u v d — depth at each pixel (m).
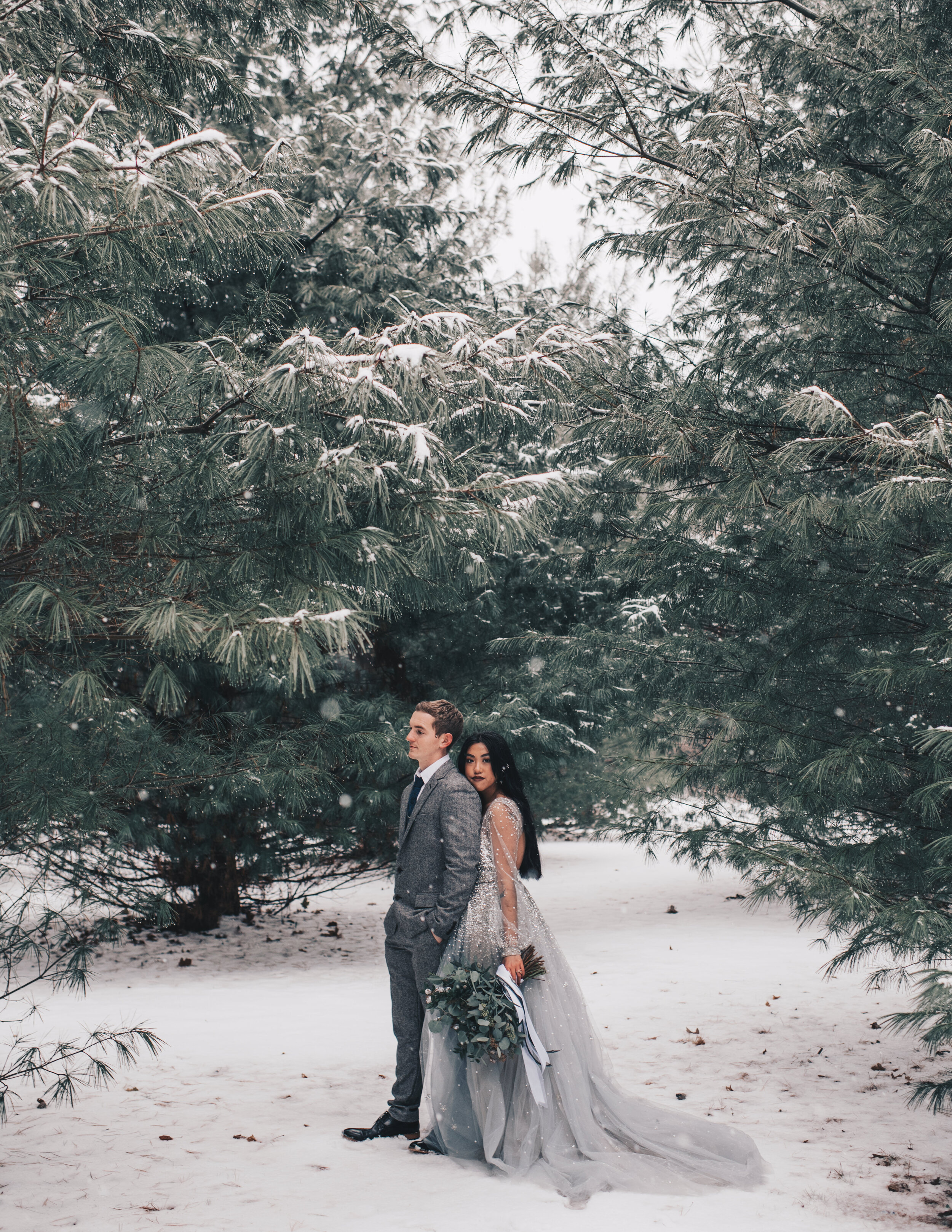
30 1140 4.05
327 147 9.73
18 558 3.19
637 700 7.34
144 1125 4.24
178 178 3.06
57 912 3.62
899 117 5.70
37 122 2.99
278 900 10.71
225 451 3.20
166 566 3.31
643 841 7.70
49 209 2.68
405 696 10.38
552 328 3.50
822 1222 3.24
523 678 10.27
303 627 2.77
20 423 3.03
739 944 9.49
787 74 5.90
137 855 8.52
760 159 5.22
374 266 9.37
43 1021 6.34
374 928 11.02
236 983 8.10
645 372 6.20
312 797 7.44
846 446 4.53
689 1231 3.12
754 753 5.45
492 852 4.01
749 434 5.52
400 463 3.33
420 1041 4.07
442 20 5.86
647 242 5.80
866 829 5.13
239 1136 4.09
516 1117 3.76
